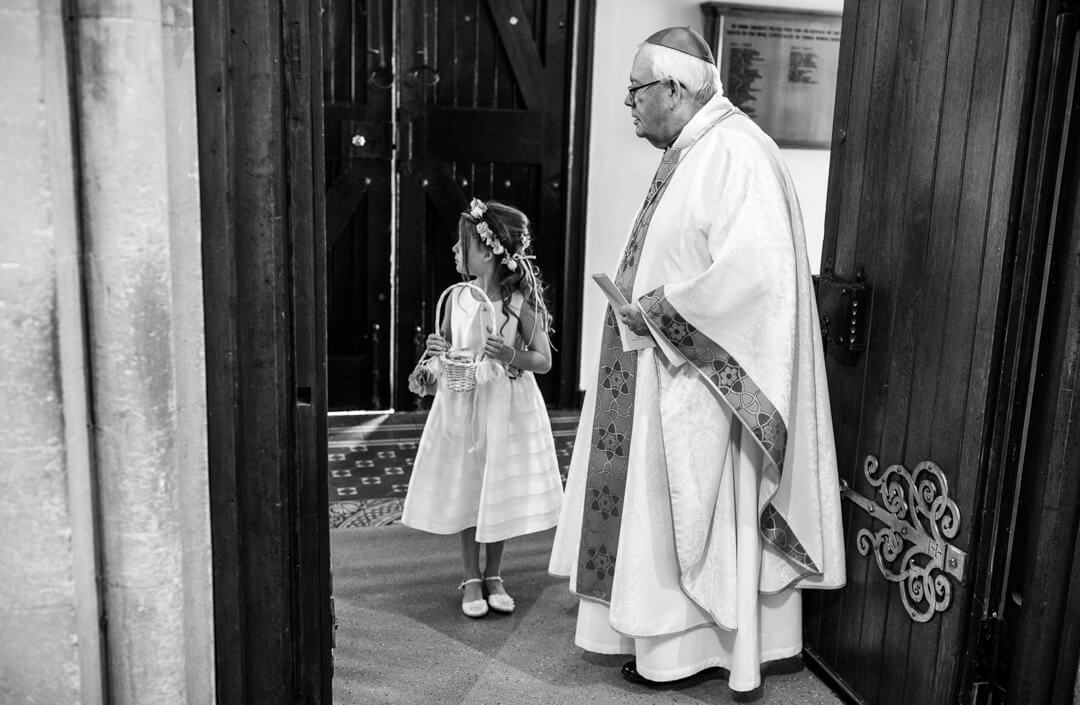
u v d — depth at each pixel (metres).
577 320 5.26
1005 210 2.08
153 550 1.67
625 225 5.19
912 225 2.38
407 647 2.95
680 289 2.45
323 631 2.01
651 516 2.61
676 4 5.00
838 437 2.72
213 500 1.78
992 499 2.21
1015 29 2.04
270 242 1.74
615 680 2.80
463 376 3.00
